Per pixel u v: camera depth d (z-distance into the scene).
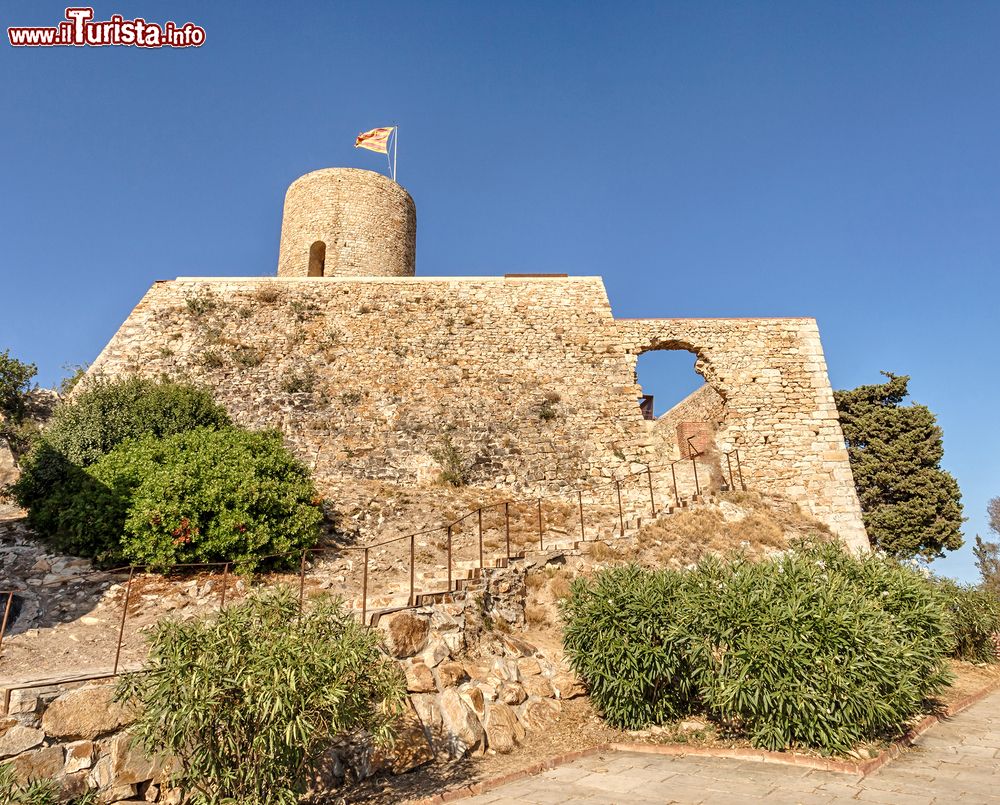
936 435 25.89
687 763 7.83
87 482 12.09
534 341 21.83
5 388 18.33
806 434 20.56
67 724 6.32
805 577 9.10
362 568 12.76
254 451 13.61
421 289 22.81
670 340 21.81
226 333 21.38
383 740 6.57
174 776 6.24
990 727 10.06
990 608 15.57
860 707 7.86
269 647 6.07
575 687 9.93
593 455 19.80
